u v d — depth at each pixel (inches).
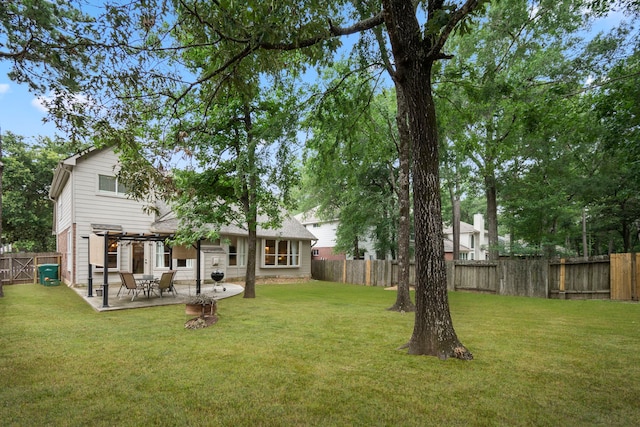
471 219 1600.6
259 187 395.9
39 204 861.8
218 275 478.9
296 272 761.6
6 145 774.5
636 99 281.6
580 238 821.2
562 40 390.3
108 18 139.7
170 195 226.1
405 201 340.5
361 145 394.9
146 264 552.1
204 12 148.9
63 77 155.3
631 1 245.4
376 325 255.6
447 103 349.1
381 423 107.6
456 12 148.7
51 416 111.9
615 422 108.0
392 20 166.1
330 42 191.6
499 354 179.6
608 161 516.4
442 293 179.5
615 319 281.6
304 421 109.0
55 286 518.3
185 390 133.0
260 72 190.7
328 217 922.1
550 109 292.0
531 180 586.9
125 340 208.2
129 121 185.3
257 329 241.0
